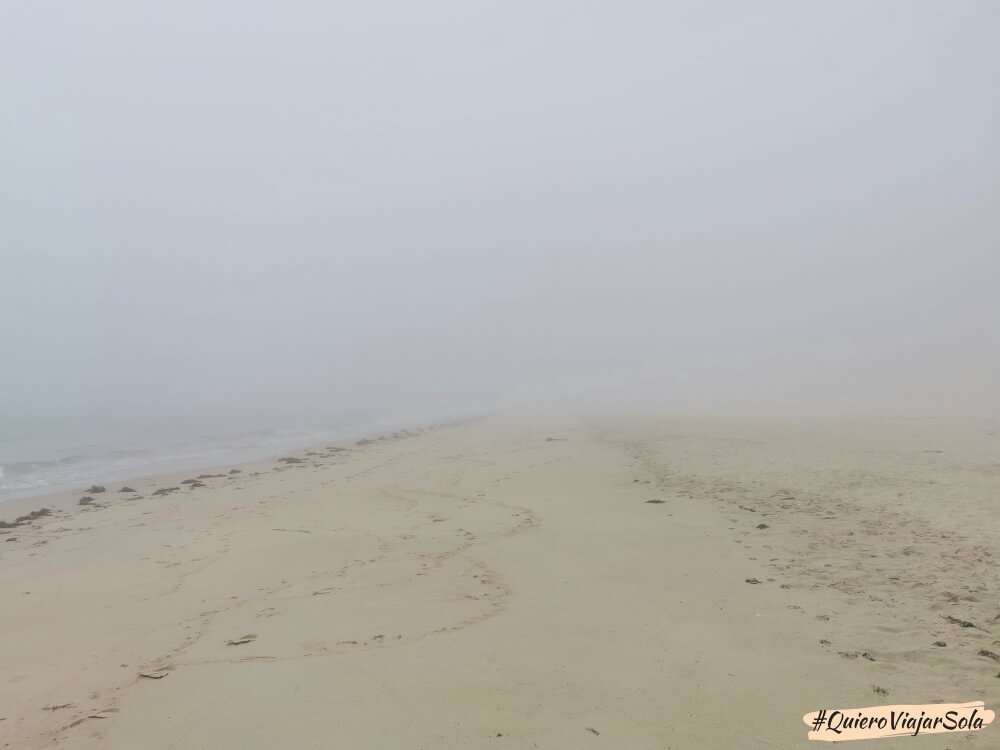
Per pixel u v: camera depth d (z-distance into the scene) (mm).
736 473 11344
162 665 4668
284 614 5621
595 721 3496
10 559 8484
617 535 7734
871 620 4777
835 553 6508
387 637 4926
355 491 12055
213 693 4121
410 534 8414
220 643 5027
